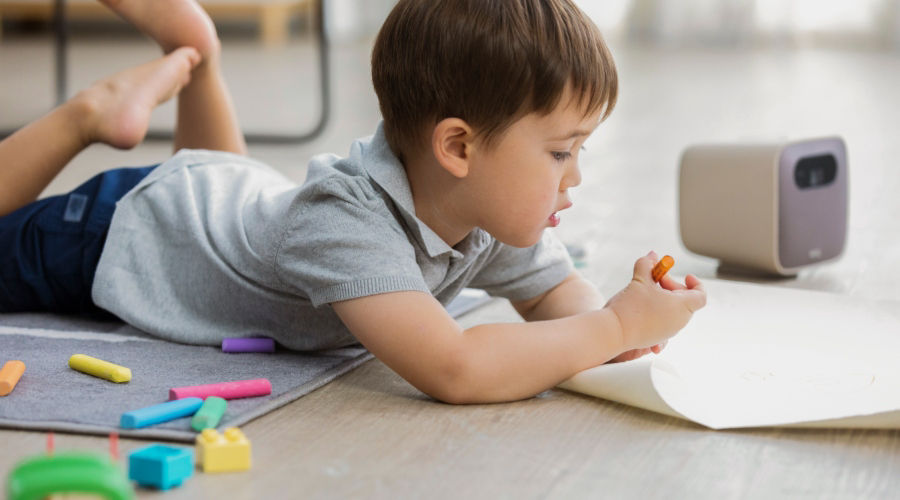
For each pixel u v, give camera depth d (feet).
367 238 3.16
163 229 3.96
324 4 8.70
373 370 3.51
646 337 3.24
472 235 3.46
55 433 2.84
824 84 13.76
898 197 6.95
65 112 4.30
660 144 9.41
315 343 3.66
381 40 3.29
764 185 4.93
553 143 3.10
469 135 3.09
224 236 3.79
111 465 1.99
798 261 5.00
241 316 3.75
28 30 18.95
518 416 3.00
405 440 2.80
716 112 11.38
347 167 3.40
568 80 3.02
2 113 9.91
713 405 2.99
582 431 2.88
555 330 3.15
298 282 3.36
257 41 18.20
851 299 4.25
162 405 2.90
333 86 12.75
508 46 2.99
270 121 10.16
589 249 5.58
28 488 1.87
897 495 2.49
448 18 3.10
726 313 4.01
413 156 3.26
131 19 4.81
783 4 19.04
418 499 2.43
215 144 5.06
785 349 3.53
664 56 17.58
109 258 3.98
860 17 18.66
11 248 4.14
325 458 2.67
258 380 3.15
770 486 2.53
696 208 5.20
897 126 10.15
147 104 4.45
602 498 2.45
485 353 3.06
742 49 18.70
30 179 4.25
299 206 3.37
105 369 3.26
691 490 2.50
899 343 3.61
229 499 2.41
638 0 19.79
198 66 4.90
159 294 3.88
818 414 2.89
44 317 4.16
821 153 5.03
